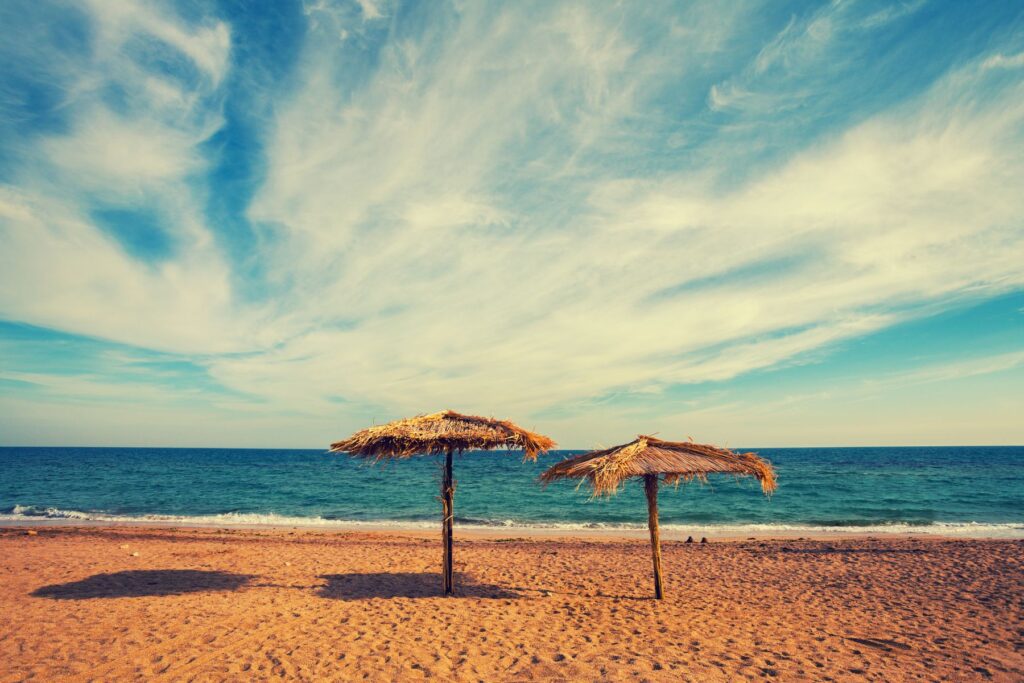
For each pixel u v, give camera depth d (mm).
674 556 12469
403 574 10242
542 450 7973
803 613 7773
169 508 25672
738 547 13852
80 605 7520
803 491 32281
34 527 17203
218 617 7074
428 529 19641
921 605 8188
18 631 6371
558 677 5113
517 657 5707
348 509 26125
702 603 8336
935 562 11305
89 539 14414
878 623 7250
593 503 28391
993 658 5785
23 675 5078
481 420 8320
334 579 9695
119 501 28406
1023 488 33812
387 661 5547
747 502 27672
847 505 26109
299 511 25250
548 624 7043
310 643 6105
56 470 54188
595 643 6246
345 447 7773
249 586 8977
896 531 18469
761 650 6043
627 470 7348
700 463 7676
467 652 5852
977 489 33281
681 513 24141
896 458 81812
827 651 6020
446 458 8695
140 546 13031
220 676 5113
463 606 7836
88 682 4941
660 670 5281
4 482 39500
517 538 16156
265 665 5402
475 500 30297
